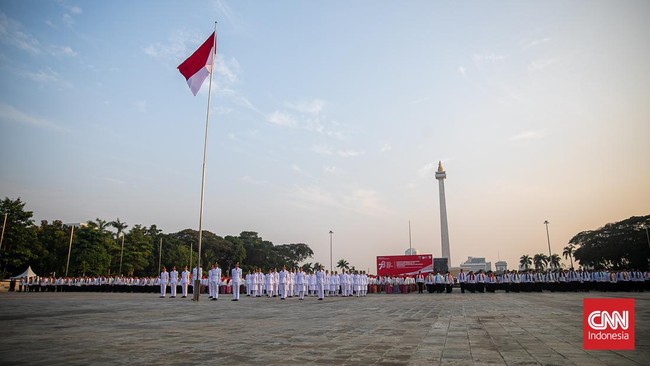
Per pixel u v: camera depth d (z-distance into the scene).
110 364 6.34
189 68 26.28
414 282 48.34
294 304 22.44
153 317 14.11
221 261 94.06
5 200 54.56
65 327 11.11
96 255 62.03
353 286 37.38
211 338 9.21
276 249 108.19
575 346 8.11
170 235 84.88
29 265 60.19
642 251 67.44
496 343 8.51
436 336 9.59
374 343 8.55
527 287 40.47
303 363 6.50
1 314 15.05
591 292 37.88
